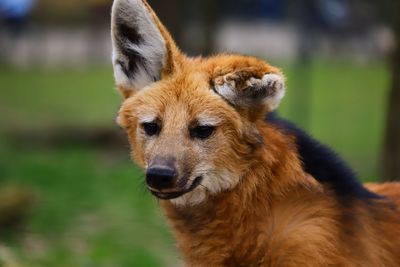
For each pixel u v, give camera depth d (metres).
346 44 42.31
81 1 51.03
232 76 8.02
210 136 8.04
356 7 37.66
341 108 34.31
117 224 17.77
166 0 22.72
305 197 8.13
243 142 8.09
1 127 29.06
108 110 34.12
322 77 42.06
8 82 42.06
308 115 31.91
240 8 47.94
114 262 14.86
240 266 8.34
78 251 15.41
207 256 8.48
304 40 35.84
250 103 8.09
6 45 45.78
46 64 47.41
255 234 8.19
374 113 33.50
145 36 8.52
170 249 15.93
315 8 36.41
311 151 8.53
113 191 20.91
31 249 15.24
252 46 45.25
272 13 48.06
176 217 8.69
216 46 26.20
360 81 40.69
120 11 8.59
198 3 28.00
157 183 7.84
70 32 51.78
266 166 8.13
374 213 8.53
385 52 40.34
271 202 8.16
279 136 8.27
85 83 42.22
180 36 23.02
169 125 8.04
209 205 8.34
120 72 8.71
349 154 26.33
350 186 8.53
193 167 7.95
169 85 8.27
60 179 22.00
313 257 7.83
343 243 7.98
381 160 18.28
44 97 37.53
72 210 18.70
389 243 8.42
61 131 27.84
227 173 8.12
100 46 49.88
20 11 45.28
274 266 8.07
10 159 24.45
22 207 16.62
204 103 8.05
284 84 8.12
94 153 26.27
